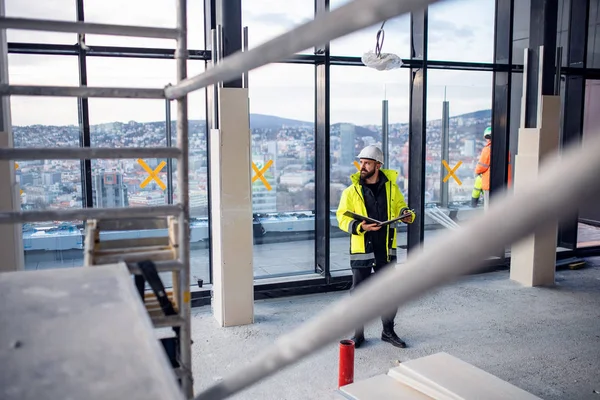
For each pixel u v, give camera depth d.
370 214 4.58
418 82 6.61
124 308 0.90
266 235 6.65
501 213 0.30
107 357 0.72
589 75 7.46
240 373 0.81
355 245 4.58
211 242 5.91
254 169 6.42
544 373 4.21
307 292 6.30
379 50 5.23
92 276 1.09
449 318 5.41
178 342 1.71
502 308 5.72
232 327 5.22
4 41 4.14
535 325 5.23
